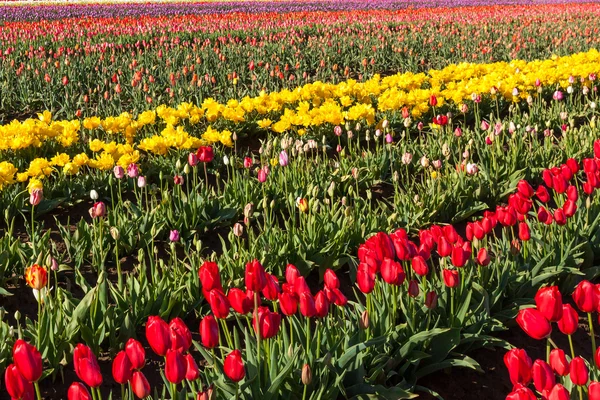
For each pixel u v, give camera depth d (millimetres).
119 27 20328
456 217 6520
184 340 2451
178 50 15781
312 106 10367
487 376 4000
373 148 9258
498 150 7719
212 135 7844
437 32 20312
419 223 6180
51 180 7480
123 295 4496
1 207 6344
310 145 7074
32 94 11961
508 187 7156
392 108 9539
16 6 31141
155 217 5996
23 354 2178
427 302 3471
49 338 3801
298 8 32625
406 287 4098
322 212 5875
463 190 6664
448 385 3896
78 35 18062
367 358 3625
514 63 12078
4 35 17531
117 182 7188
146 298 4434
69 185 6926
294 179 6961
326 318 3713
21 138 7281
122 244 5641
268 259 5031
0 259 4984
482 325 4004
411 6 34469
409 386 3611
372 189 7578
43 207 6555
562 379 2965
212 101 9047
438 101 9812
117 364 2324
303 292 2998
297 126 9523
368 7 33969
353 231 5598
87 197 7086
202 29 20188
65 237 5609
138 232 5801
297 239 5281
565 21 25000
